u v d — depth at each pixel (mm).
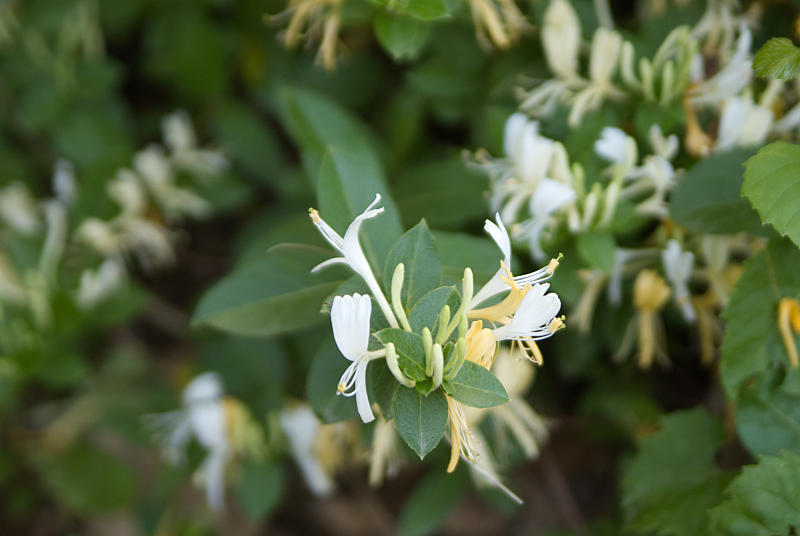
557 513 944
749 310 648
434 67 785
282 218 871
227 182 874
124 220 837
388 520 1042
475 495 1010
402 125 841
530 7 751
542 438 804
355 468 1041
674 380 810
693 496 685
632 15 787
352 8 685
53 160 969
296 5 705
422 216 744
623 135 672
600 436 846
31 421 990
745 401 664
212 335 890
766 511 640
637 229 709
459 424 599
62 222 826
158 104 998
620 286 723
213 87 909
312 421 791
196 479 804
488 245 647
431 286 612
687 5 727
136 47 991
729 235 679
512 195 693
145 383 982
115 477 937
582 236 678
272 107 945
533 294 593
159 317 1036
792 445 658
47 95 879
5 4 855
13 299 809
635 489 697
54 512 1066
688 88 694
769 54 635
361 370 593
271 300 652
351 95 911
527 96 730
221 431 789
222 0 894
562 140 717
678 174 683
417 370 592
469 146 818
